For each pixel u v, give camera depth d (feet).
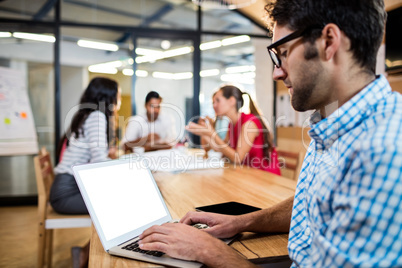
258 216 2.72
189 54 14.79
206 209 3.30
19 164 14.17
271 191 4.37
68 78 16.57
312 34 1.86
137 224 2.61
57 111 13.04
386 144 1.51
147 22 14.19
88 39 15.19
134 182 2.79
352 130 1.81
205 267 2.09
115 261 2.17
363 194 1.54
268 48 2.11
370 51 1.83
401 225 1.46
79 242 8.80
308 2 1.85
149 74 14.67
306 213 2.29
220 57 16.76
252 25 15.20
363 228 1.53
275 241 2.59
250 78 16.06
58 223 5.58
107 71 16.28
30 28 12.91
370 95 1.80
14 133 12.35
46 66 13.67
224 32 14.83
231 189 4.50
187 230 2.28
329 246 1.63
